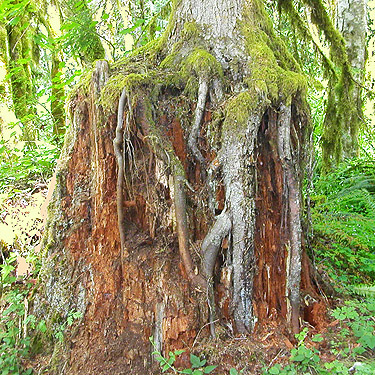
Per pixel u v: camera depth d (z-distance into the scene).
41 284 2.62
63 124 5.77
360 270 3.48
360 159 5.84
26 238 3.36
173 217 2.34
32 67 7.11
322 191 5.14
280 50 2.90
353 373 2.00
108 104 2.34
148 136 2.30
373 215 4.27
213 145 2.37
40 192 3.77
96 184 2.48
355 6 6.15
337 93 4.72
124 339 2.30
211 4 2.66
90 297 2.43
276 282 2.50
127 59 2.86
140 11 5.69
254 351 2.20
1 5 4.35
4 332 2.42
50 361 2.34
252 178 2.32
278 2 4.47
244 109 2.26
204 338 2.24
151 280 2.31
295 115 2.57
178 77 2.47
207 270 2.28
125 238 2.40
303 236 2.82
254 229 2.35
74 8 4.31
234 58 2.54
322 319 2.56
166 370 2.17
